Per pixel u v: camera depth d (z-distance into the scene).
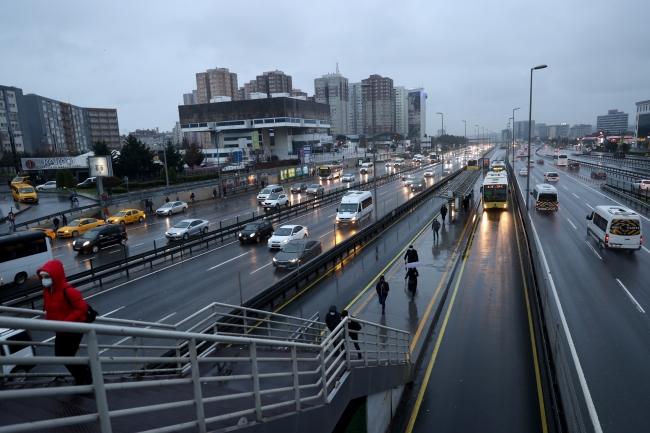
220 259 26.17
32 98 115.12
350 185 66.81
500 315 17.09
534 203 45.81
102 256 27.64
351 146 149.38
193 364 4.07
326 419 6.82
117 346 5.45
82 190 57.19
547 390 11.91
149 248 29.62
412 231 33.47
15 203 48.81
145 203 45.47
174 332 3.80
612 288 19.58
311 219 40.09
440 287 19.97
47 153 93.25
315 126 127.69
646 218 36.09
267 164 95.12
